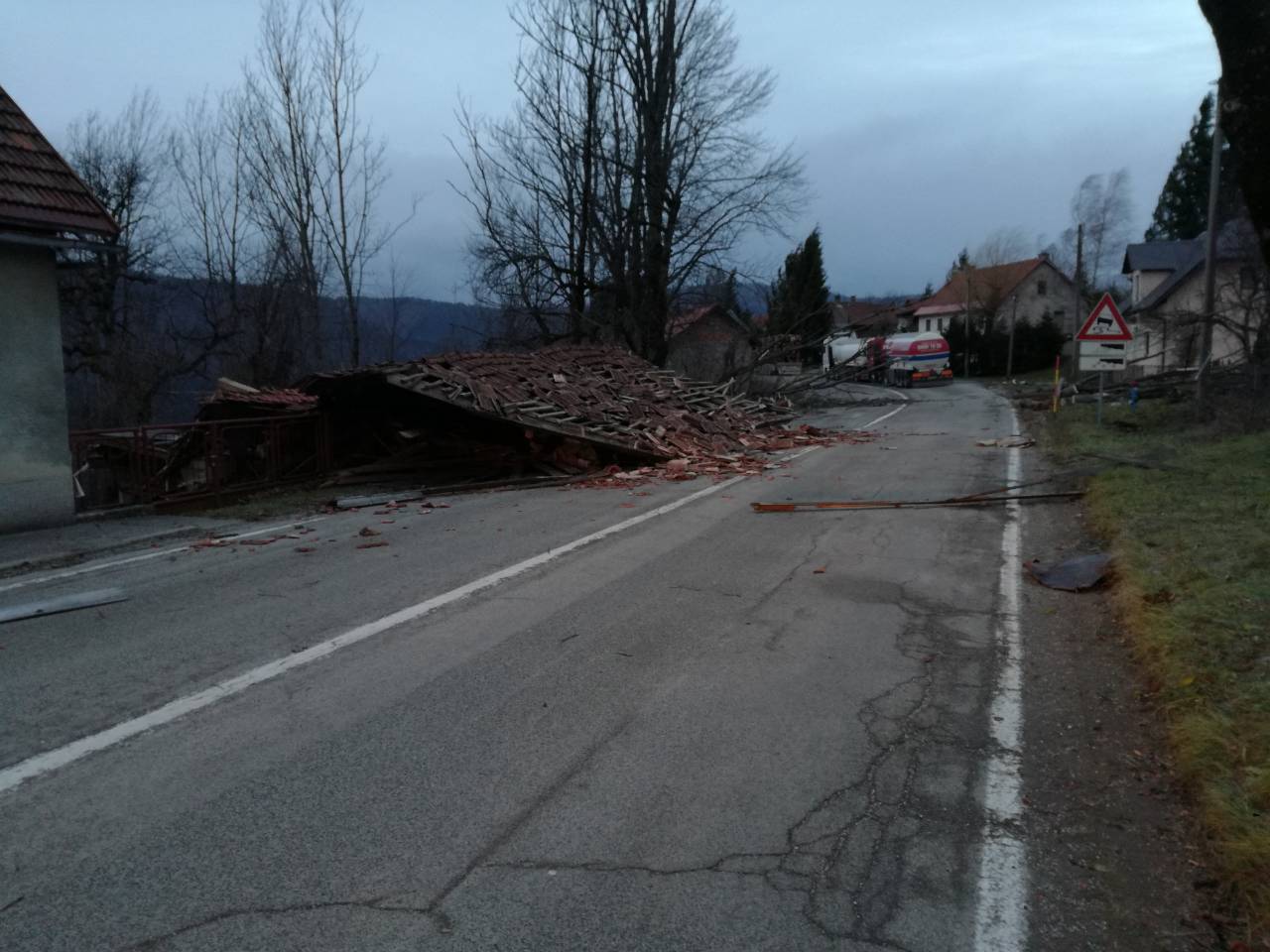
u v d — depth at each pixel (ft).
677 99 89.92
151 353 103.65
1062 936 9.58
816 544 29.76
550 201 92.07
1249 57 20.93
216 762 13.80
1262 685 14.20
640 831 11.72
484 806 12.37
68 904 10.14
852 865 10.93
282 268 103.50
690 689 16.75
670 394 66.49
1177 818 11.91
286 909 10.03
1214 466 35.55
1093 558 25.03
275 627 21.09
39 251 35.42
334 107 98.48
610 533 32.35
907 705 15.97
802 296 125.18
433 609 22.35
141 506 39.55
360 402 55.47
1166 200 207.82
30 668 18.43
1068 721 15.17
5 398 34.37
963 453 54.65
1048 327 208.54
